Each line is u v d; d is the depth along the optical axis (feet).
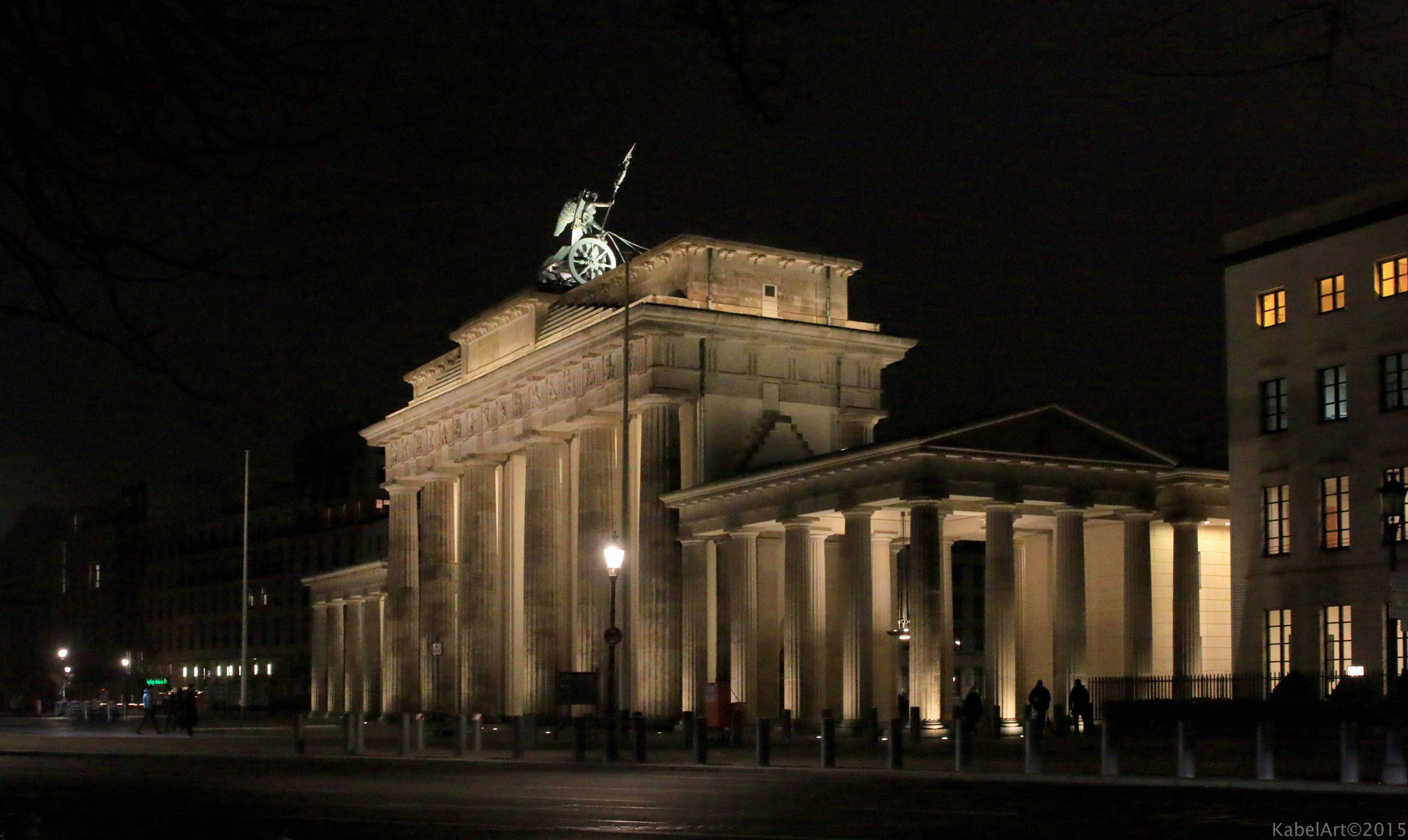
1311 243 180.14
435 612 300.61
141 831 75.61
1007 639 187.62
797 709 204.95
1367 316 172.96
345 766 148.56
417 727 171.73
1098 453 194.70
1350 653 171.22
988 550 189.37
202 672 540.93
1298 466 179.52
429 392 325.21
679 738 200.54
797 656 205.87
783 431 234.99
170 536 581.12
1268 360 184.44
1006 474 189.16
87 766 151.43
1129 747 149.18
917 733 169.89
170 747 194.70
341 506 480.64
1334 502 175.52
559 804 94.12
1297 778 109.40
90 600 634.84
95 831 75.20
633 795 101.65
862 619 197.57
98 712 337.93
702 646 223.10
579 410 247.09
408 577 318.86
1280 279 183.73
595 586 242.58
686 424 232.32
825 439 241.76
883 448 187.83
